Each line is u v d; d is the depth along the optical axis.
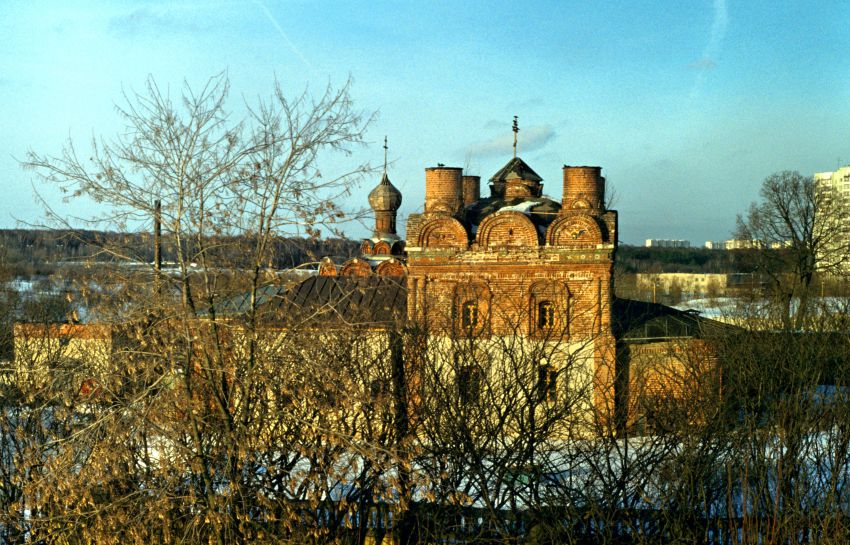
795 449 18.94
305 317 16.05
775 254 67.62
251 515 16.05
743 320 32.25
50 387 14.86
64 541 15.98
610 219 34.06
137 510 15.04
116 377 14.12
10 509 15.28
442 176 36.06
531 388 22.20
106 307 14.23
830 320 26.78
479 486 19.06
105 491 15.11
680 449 20.61
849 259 64.56
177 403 14.61
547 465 20.12
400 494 16.48
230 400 15.38
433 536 17.67
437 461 19.09
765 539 17.19
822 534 17.14
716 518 17.89
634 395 22.84
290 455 19.52
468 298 34.62
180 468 14.56
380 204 54.53
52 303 24.03
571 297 34.16
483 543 18.03
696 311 37.50
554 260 34.16
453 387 20.38
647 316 35.34
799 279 64.31
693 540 17.25
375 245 53.91
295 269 15.09
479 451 18.64
